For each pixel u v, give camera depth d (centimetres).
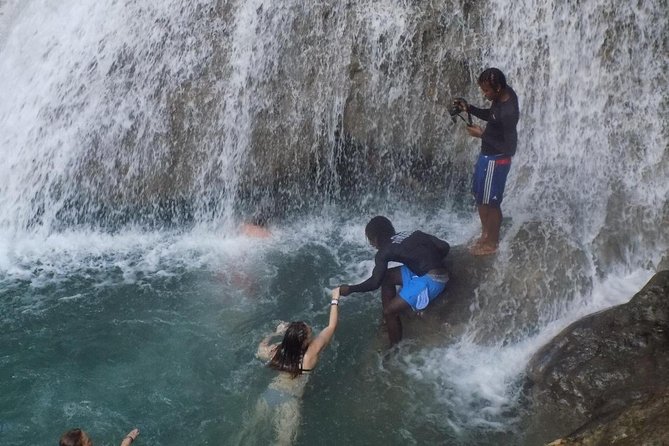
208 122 862
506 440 563
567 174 838
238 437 570
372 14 859
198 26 871
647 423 478
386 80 866
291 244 837
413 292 640
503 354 644
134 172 862
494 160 660
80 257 814
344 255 817
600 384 565
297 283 767
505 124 641
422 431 576
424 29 855
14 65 931
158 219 866
